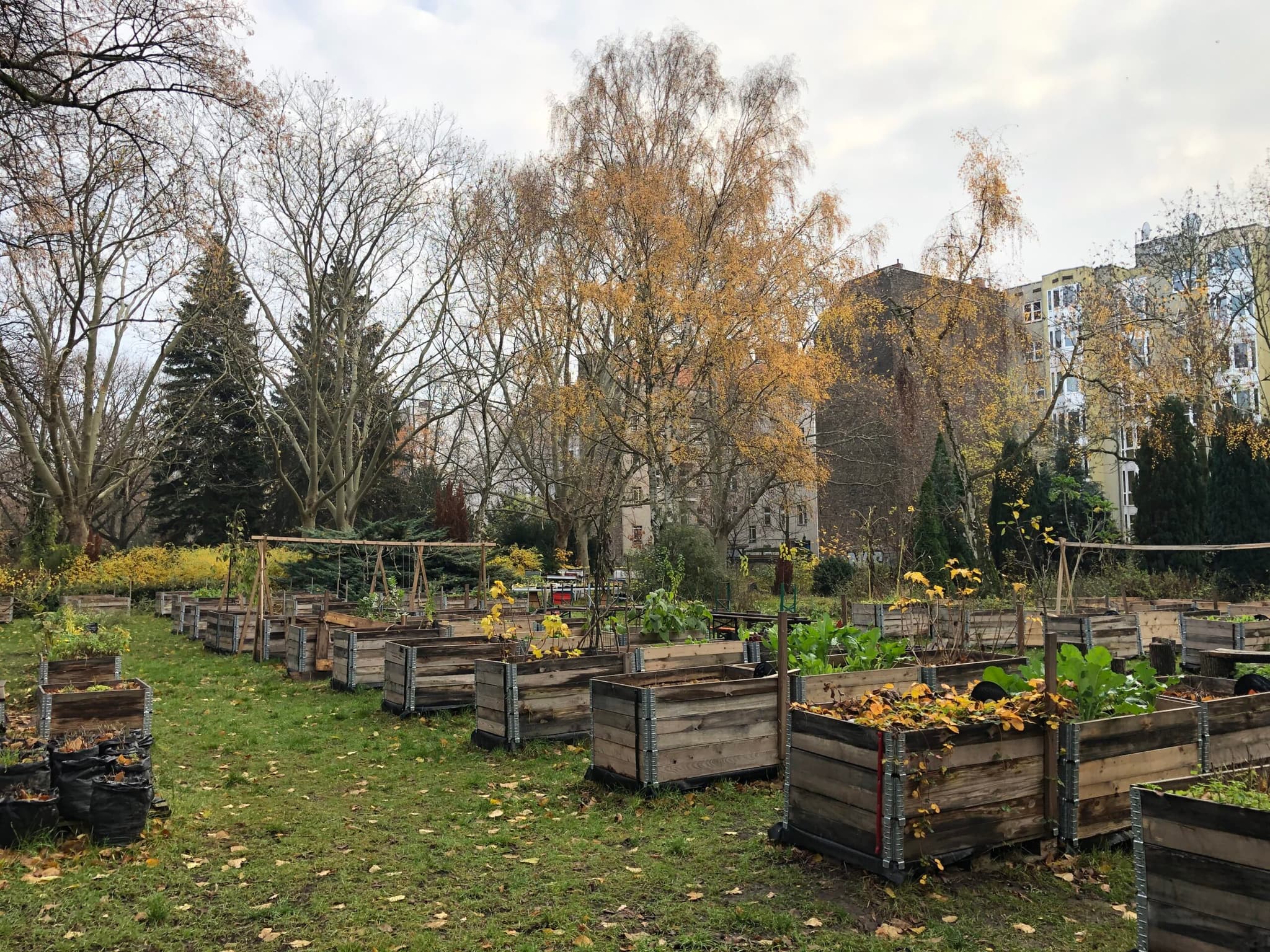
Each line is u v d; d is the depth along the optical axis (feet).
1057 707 16.31
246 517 124.67
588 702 27.09
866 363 104.12
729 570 75.46
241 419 126.52
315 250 96.27
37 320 86.79
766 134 75.77
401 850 17.29
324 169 92.84
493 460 129.59
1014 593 59.62
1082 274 92.94
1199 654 42.29
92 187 55.98
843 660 26.32
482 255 98.22
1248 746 18.29
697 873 15.53
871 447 105.91
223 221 89.25
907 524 79.46
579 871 15.85
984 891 14.51
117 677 28.53
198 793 21.65
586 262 78.69
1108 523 85.35
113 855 17.02
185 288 93.76
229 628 52.24
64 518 91.56
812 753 16.20
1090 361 79.77
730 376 70.28
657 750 20.15
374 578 62.03
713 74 75.15
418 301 101.24
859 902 14.08
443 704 31.89
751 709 21.44
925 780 14.76
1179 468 78.64
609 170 70.74
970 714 15.87
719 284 71.26
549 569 107.86
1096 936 12.89
